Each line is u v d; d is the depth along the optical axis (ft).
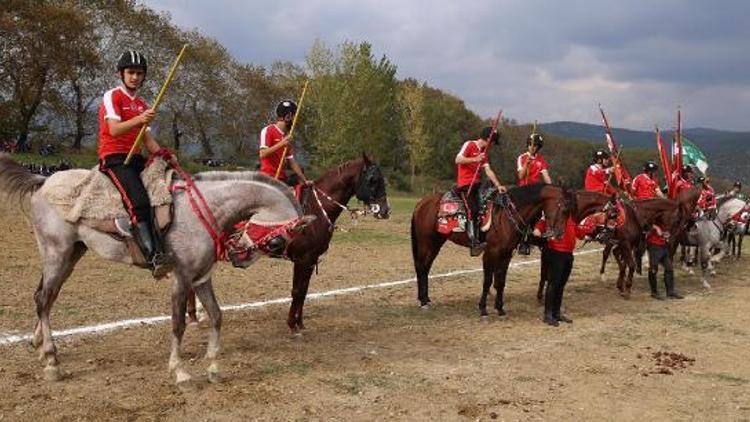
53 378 18.95
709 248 42.04
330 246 53.93
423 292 31.91
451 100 230.27
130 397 17.98
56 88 135.95
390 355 23.27
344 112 139.85
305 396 18.67
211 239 19.27
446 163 209.56
